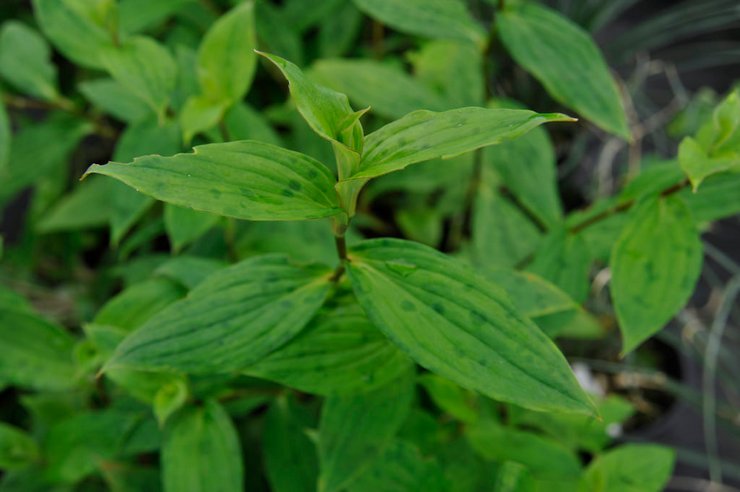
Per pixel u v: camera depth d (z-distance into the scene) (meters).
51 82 1.01
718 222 1.43
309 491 0.88
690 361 1.22
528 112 0.71
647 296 0.82
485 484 0.89
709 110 1.14
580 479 0.88
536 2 1.30
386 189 1.16
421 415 0.88
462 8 0.91
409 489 0.83
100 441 0.89
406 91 0.96
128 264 1.03
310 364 0.80
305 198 0.74
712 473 1.09
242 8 0.86
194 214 0.89
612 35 1.63
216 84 0.88
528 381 0.74
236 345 0.78
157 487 0.92
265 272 0.79
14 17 1.39
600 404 0.95
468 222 1.15
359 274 0.76
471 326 0.75
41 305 1.19
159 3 1.02
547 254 0.88
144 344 0.77
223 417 0.84
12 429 0.91
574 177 1.39
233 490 0.83
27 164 1.02
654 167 0.87
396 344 0.75
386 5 0.90
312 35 1.28
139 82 0.89
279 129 1.24
